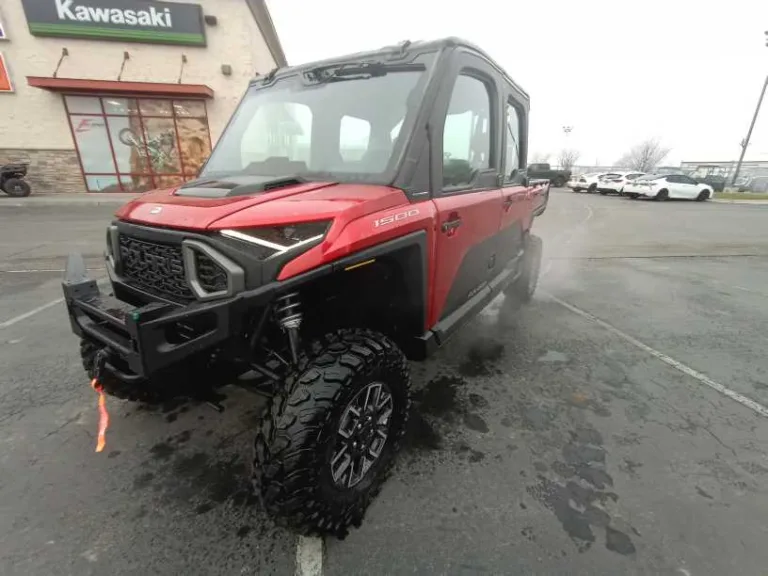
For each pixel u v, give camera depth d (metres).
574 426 2.54
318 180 2.09
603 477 2.12
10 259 6.44
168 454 2.26
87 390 2.85
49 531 1.76
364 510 1.85
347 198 1.74
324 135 2.26
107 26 13.87
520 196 3.69
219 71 15.20
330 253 1.55
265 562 1.64
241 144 2.54
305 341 1.87
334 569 1.61
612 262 7.39
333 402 1.56
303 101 2.40
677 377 3.19
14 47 13.65
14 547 1.68
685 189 22.08
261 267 1.48
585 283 5.96
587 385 3.04
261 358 1.88
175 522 1.82
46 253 6.83
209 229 1.52
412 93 2.07
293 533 1.77
